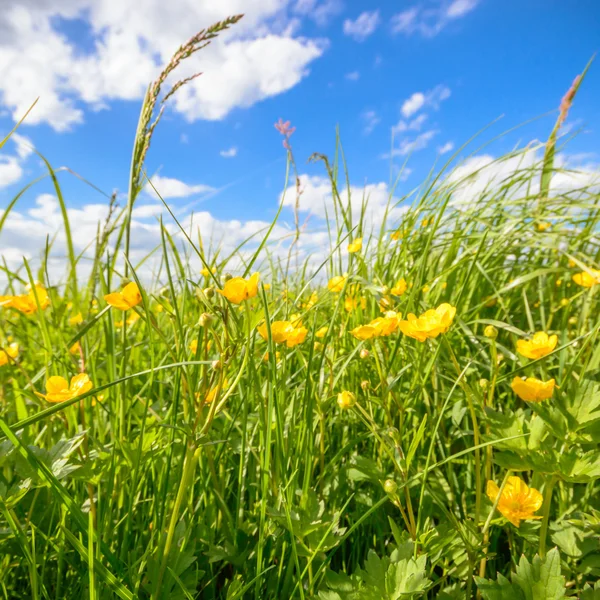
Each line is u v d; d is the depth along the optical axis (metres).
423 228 0.65
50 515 0.32
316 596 0.27
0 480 0.29
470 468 0.39
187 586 0.28
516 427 0.32
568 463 0.29
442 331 0.30
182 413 0.36
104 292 0.39
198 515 0.34
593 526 0.30
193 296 0.48
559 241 0.65
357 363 0.46
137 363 0.49
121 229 0.43
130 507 0.30
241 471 0.33
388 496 0.28
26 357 0.54
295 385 0.42
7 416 0.43
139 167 0.35
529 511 0.29
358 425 0.43
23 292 0.58
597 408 0.31
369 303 0.56
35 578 0.26
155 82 0.34
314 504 0.30
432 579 0.33
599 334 0.46
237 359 0.38
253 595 0.31
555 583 0.26
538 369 0.46
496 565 0.35
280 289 0.66
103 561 0.28
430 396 0.46
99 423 0.38
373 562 0.27
